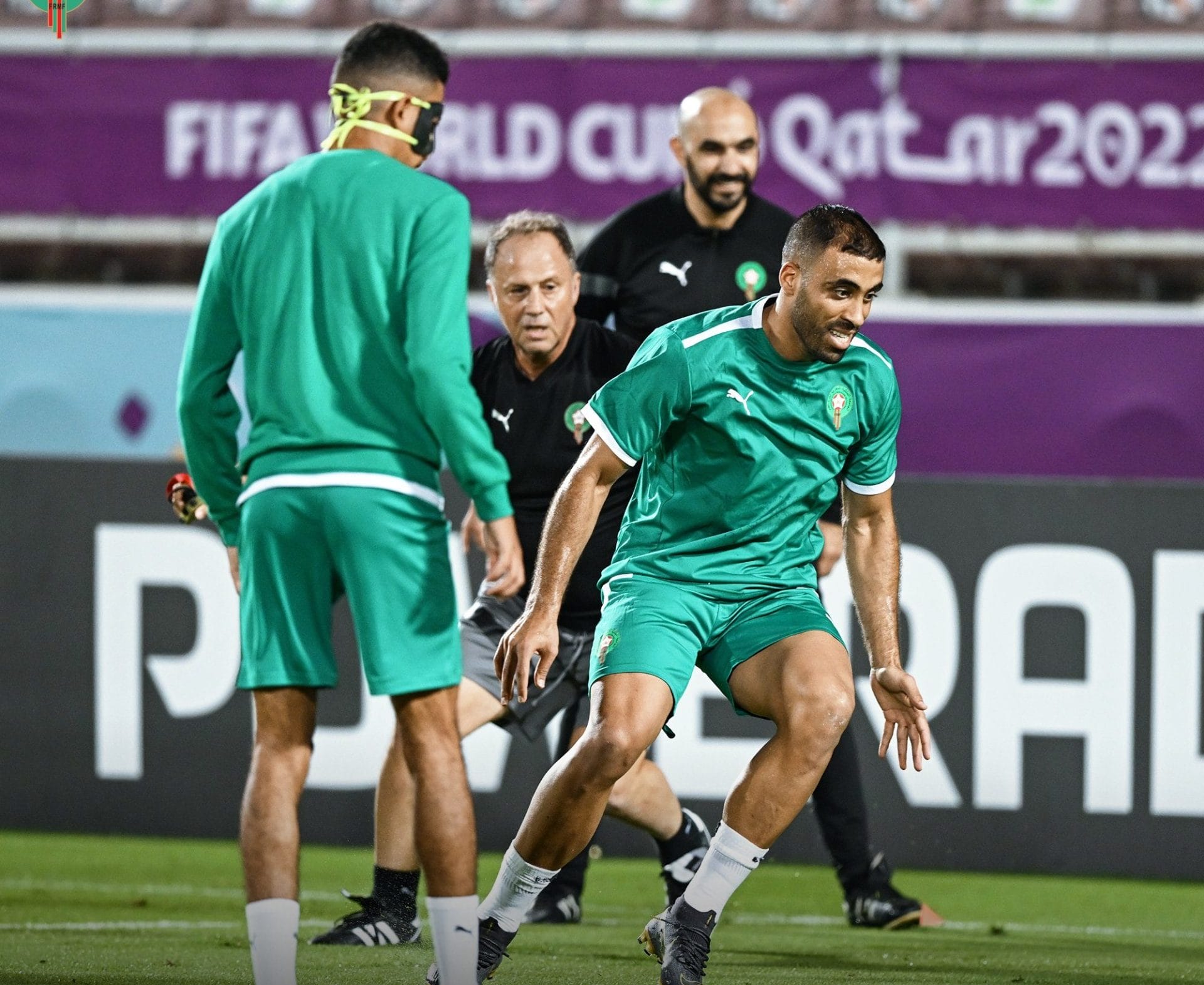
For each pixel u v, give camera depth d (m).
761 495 10.52
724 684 10.55
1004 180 30.22
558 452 13.18
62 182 31.72
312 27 31.41
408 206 9.22
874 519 10.98
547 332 12.83
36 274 32.25
